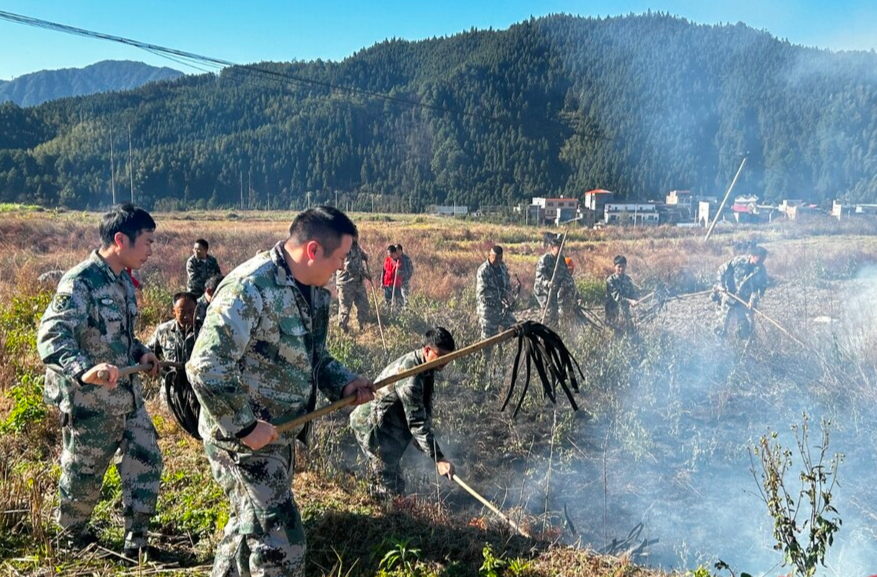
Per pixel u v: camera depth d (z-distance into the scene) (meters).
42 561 3.46
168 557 3.69
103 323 3.53
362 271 11.36
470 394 7.64
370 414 4.91
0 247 23.83
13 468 4.58
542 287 10.81
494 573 3.50
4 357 6.96
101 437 3.55
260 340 2.81
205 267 10.66
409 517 4.22
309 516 4.11
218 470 3.00
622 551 4.43
